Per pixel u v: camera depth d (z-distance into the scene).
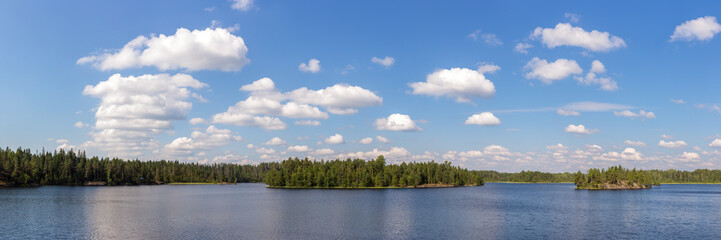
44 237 80.06
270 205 161.12
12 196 199.75
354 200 195.88
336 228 95.75
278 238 81.56
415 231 92.38
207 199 198.00
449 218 118.06
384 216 121.94
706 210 153.50
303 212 132.50
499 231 93.62
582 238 85.94
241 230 90.81
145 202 171.25
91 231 87.31
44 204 153.12
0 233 84.62
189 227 94.56
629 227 102.94
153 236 82.00
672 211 148.75
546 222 111.19
